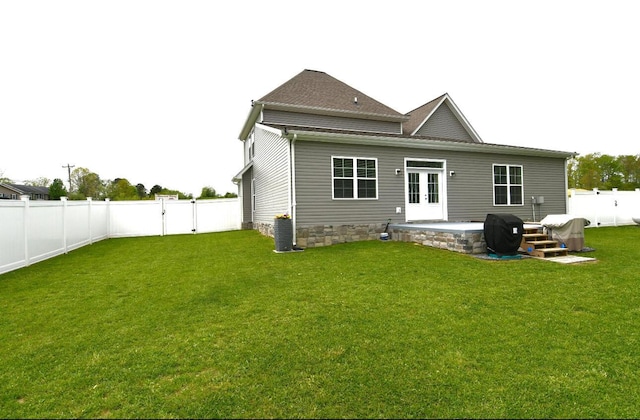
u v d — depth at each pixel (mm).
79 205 10453
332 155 9898
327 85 16078
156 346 3227
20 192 43469
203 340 3342
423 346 3168
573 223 7824
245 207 16328
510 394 2428
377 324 3701
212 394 2445
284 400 2373
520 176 12805
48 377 2693
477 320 3781
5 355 3080
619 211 14930
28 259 7359
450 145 11109
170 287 5359
